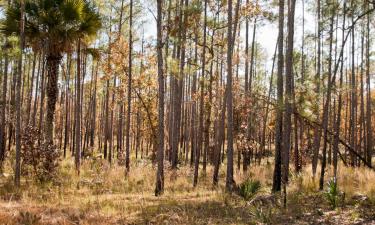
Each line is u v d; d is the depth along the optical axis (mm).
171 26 14484
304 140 24531
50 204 10469
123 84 20703
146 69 20359
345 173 16000
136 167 19484
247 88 21312
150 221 8742
